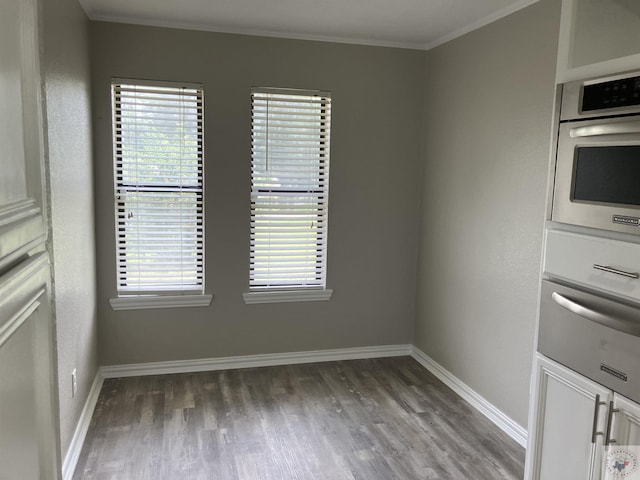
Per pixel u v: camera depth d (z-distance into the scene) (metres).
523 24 2.70
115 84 3.22
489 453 2.63
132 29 3.20
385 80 3.68
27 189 1.23
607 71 1.60
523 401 2.73
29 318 1.22
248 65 3.42
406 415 3.02
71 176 2.44
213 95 3.38
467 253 3.24
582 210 1.70
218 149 3.44
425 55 3.74
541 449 1.92
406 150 3.80
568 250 1.76
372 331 3.91
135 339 3.46
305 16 3.08
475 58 3.13
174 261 3.47
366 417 2.98
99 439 2.66
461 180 3.30
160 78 3.29
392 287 3.91
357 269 3.82
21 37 1.19
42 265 1.33
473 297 3.18
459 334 3.34
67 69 2.38
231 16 3.11
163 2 2.87
